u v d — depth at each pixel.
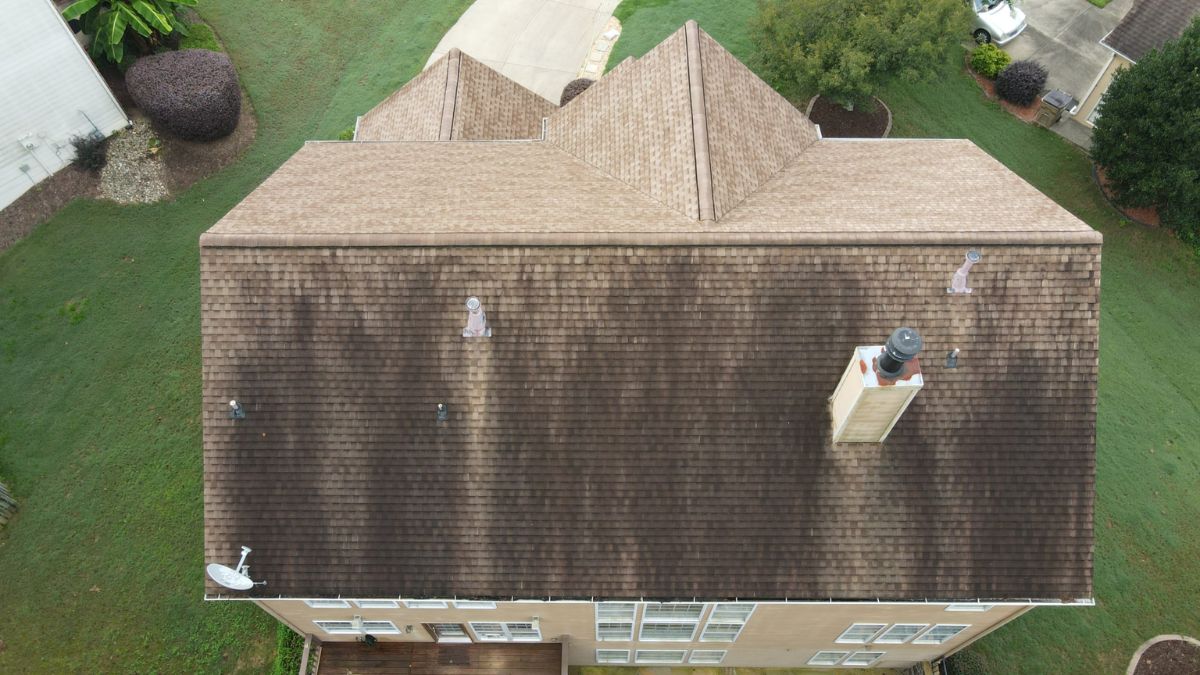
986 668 24.31
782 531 17.83
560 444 17.94
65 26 29.86
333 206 20.05
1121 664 24.58
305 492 17.97
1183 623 25.22
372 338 17.97
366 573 17.89
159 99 32.09
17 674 23.58
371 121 30.38
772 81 34.34
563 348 17.94
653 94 23.05
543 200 20.56
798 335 17.84
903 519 17.84
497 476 17.94
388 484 17.97
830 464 17.89
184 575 25.22
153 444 27.39
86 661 23.91
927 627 20.91
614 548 17.83
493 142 25.23
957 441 17.86
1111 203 34.28
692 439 17.89
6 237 31.44
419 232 17.91
